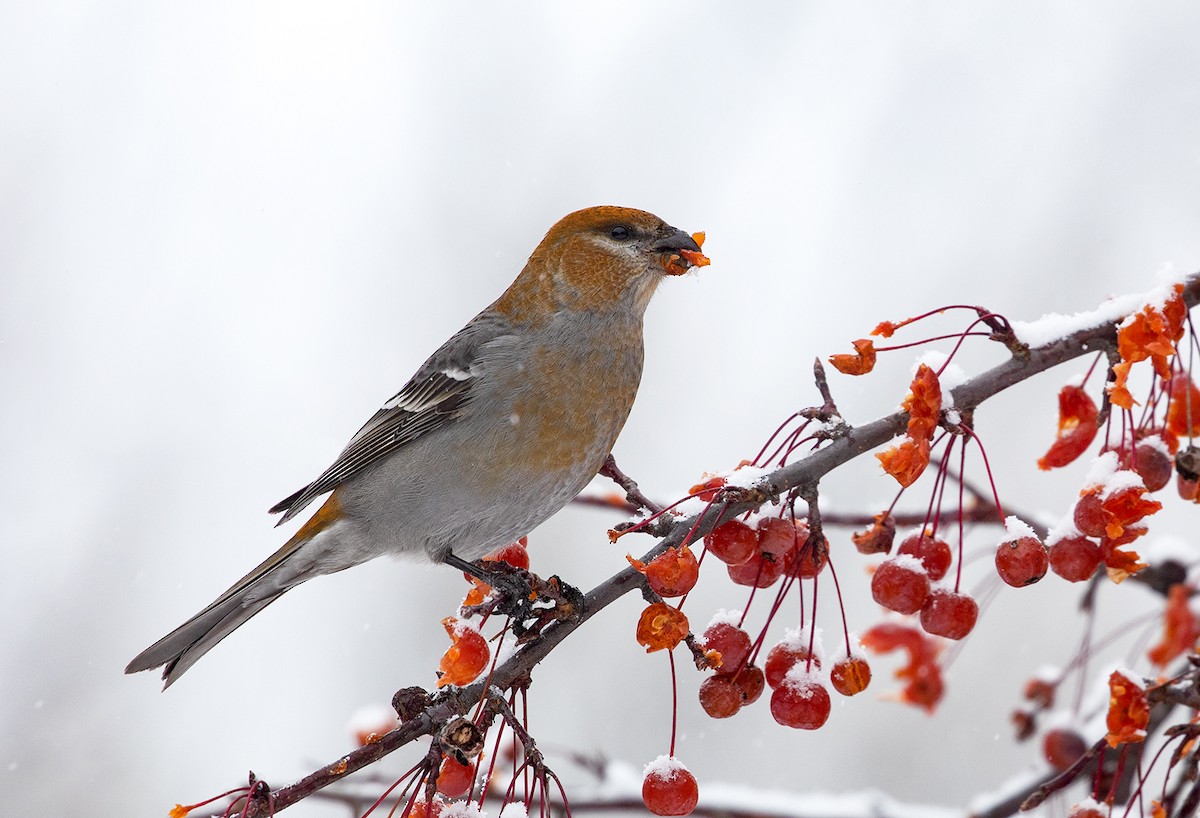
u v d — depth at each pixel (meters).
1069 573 5.83
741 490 5.80
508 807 5.64
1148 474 5.98
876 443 6.03
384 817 9.30
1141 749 6.01
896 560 5.94
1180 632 5.58
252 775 5.55
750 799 8.95
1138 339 5.64
